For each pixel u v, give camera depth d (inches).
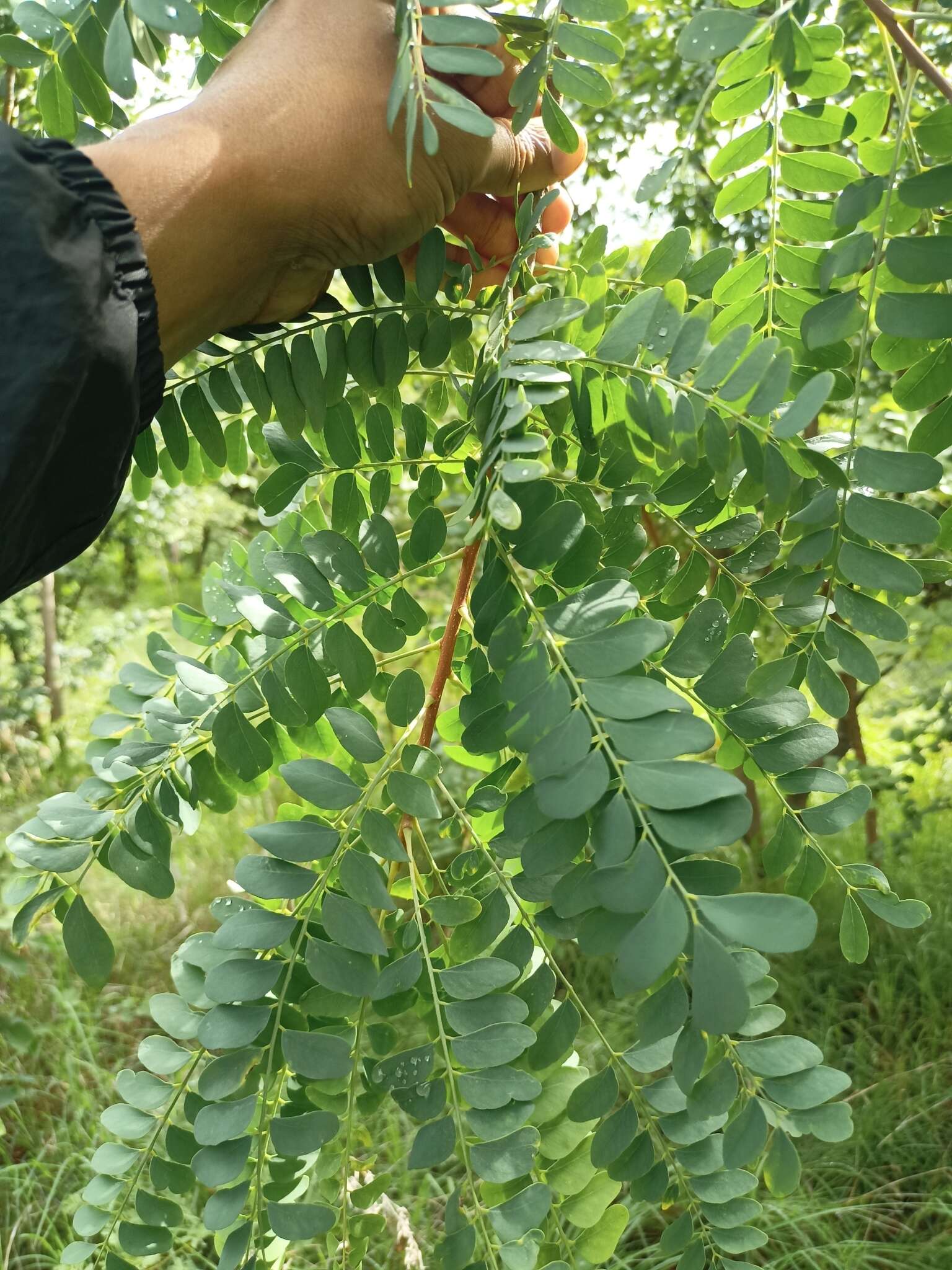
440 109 10.4
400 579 13.9
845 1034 65.9
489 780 13.8
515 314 12.8
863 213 10.9
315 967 11.9
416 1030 54.9
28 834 14.3
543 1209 11.8
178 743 14.5
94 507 12.5
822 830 13.1
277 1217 12.2
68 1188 55.3
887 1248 47.8
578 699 9.7
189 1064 14.3
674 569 13.8
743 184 13.4
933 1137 54.9
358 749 12.7
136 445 15.8
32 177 11.2
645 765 9.1
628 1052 12.4
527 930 12.8
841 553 11.3
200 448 16.6
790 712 12.9
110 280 11.6
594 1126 13.1
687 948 9.4
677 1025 9.2
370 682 14.1
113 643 116.3
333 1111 13.3
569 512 11.0
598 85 12.1
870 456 10.8
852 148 29.2
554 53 12.9
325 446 15.8
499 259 16.8
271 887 12.2
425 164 13.3
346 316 14.7
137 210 12.2
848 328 11.0
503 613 11.3
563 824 9.8
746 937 8.2
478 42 10.6
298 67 13.0
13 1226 53.3
